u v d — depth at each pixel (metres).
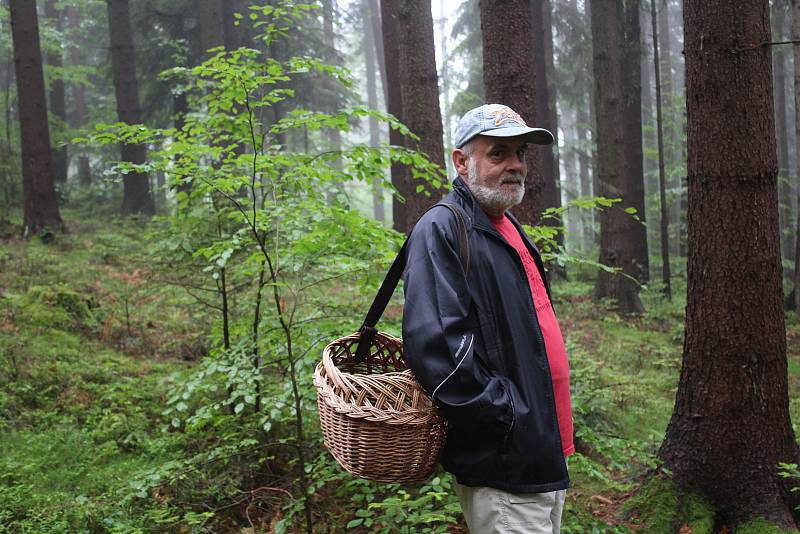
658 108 12.22
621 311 10.58
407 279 1.98
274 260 3.82
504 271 2.04
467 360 1.85
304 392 3.38
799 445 3.87
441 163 7.58
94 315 6.78
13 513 3.37
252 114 3.56
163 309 7.38
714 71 3.56
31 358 5.36
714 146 3.60
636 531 3.63
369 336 2.38
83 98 24.23
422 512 2.93
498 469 1.95
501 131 2.06
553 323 2.26
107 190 17.86
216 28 13.15
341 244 3.52
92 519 3.34
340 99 20.06
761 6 3.53
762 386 3.64
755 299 3.61
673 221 23.20
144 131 3.54
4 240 10.72
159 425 4.60
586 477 4.18
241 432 3.78
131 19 16.56
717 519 3.69
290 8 3.68
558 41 21.31
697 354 3.79
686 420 3.85
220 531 3.43
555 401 2.11
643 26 24.48
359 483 3.29
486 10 5.67
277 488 3.48
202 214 3.97
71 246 10.68
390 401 1.96
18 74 11.38
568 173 28.58
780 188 21.02
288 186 3.72
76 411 4.68
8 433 4.27
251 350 3.71
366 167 3.69
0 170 14.70
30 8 11.38
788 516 3.59
